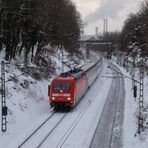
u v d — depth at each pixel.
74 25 94.25
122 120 35.56
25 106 36.66
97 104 43.78
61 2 70.81
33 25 48.22
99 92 54.03
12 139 27.81
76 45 103.31
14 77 40.59
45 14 50.59
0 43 45.47
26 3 44.75
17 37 46.72
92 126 32.75
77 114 37.44
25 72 46.16
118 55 131.12
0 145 26.22
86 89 51.38
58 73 61.38
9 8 43.00
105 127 32.75
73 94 38.94
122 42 116.75
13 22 44.62
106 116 37.34
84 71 49.88
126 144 27.55
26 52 50.78
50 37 61.00
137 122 33.16
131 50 85.19
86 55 139.12
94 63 68.00
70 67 75.75
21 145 26.28
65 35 75.31
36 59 55.25
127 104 44.38
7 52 44.97
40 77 49.84
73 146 26.78
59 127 32.06
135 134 29.80
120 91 55.94
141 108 33.47
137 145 27.12
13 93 36.75
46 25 53.84
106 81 69.12
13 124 31.23
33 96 40.72
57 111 38.62
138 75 64.25
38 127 31.39
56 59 69.88
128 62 94.38
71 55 92.19
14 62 46.81
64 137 28.95
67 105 38.75
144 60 70.12
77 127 32.25
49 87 39.19
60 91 38.75
